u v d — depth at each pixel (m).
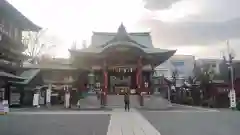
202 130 14.34
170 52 46.16
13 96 37.78
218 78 51.47
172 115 24.31
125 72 50.16
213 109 33.94
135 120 19.53
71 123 17.56
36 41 57.94
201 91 48.34
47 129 14.59
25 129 14.57
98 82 46.50
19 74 42.31
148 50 47.41
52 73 53.56
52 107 37.09
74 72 53.94
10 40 37.00
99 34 55.09
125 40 43.97
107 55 43.59
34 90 41.22
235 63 52.66
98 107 35.12
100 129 14.61
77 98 44.12
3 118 21.17
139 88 42.41
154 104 34.94
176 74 67.19
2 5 34.34
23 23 41.62
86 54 44.88
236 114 25.52
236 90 46.12
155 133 13.23
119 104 39.19
